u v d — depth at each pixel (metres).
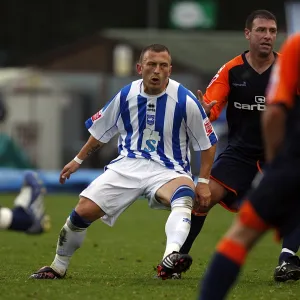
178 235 25.77
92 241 43.31
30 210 34.22
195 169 79.69
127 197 26.88
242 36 108.00
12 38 157.38
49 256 36.00
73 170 28.05
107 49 104.00
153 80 26.53
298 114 19.12
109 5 160.00
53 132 101.44
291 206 18.88
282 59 19.28
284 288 26.11
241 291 25.28
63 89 102.69
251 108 29.62
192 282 26.92
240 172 29.73
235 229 19.09
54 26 158.38
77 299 23.05
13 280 26.98
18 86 101.06
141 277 28.44
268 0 153.12
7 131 100.38
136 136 27.17
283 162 18.91
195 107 26.86
